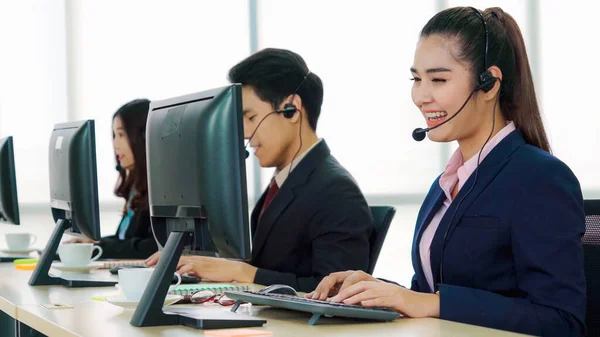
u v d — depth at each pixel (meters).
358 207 2.28
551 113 5.16
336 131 4.91
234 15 4.69
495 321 1.43
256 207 2.46
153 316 1.38
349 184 2.31
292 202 2.30
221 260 2.19
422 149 5.06
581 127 5.16
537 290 1.48
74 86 4.41
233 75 2.31
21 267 2.61
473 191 1.62
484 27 1.64
